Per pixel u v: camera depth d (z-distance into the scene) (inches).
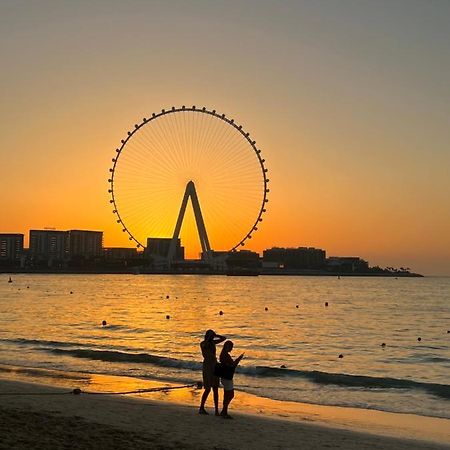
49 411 791.7
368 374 1419.8
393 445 719.7
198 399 978.7
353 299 5462.6
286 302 4840.1
